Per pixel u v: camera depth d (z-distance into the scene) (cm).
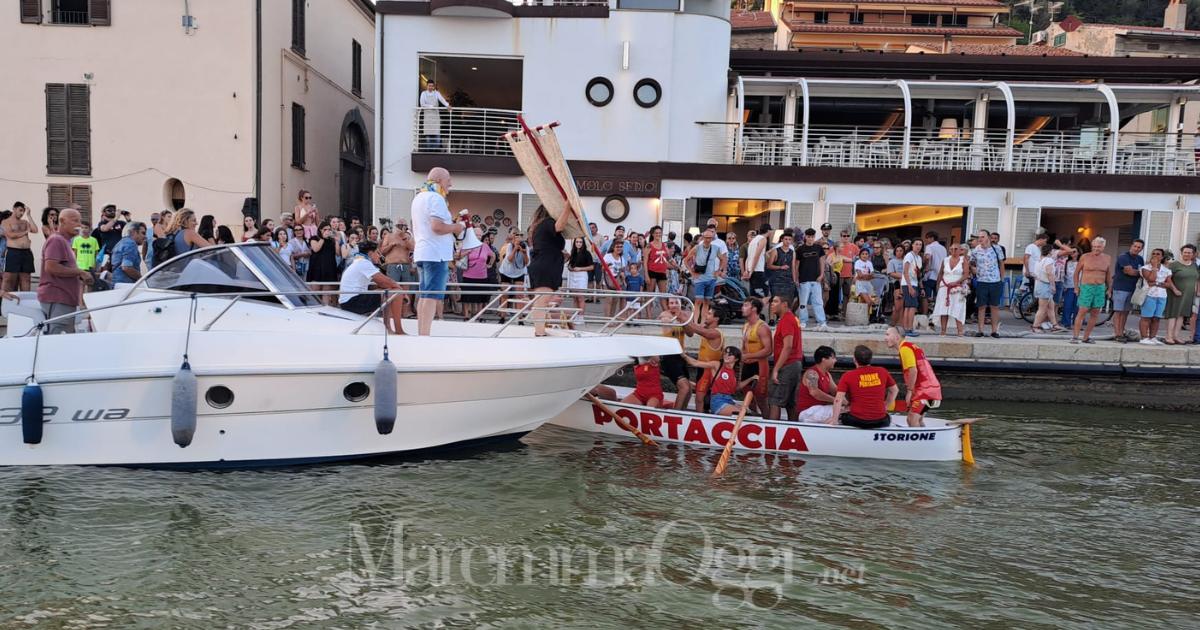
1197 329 1488
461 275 1557
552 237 927
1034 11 7169
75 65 1936
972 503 838
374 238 1579
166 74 1941
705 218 2536
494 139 2166
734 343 1398
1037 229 2109
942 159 2189
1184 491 905
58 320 808
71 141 1948
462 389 870
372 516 738
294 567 637
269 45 2016
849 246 1781
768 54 2327
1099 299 1473
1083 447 1094
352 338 827
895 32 4253
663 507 789
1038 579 660
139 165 1956
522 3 2244
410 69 2136
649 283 1611
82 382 792
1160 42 3772
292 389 819
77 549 657
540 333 934
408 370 835
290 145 2152
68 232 959
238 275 875
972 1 4509
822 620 577
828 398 1029
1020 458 1021
